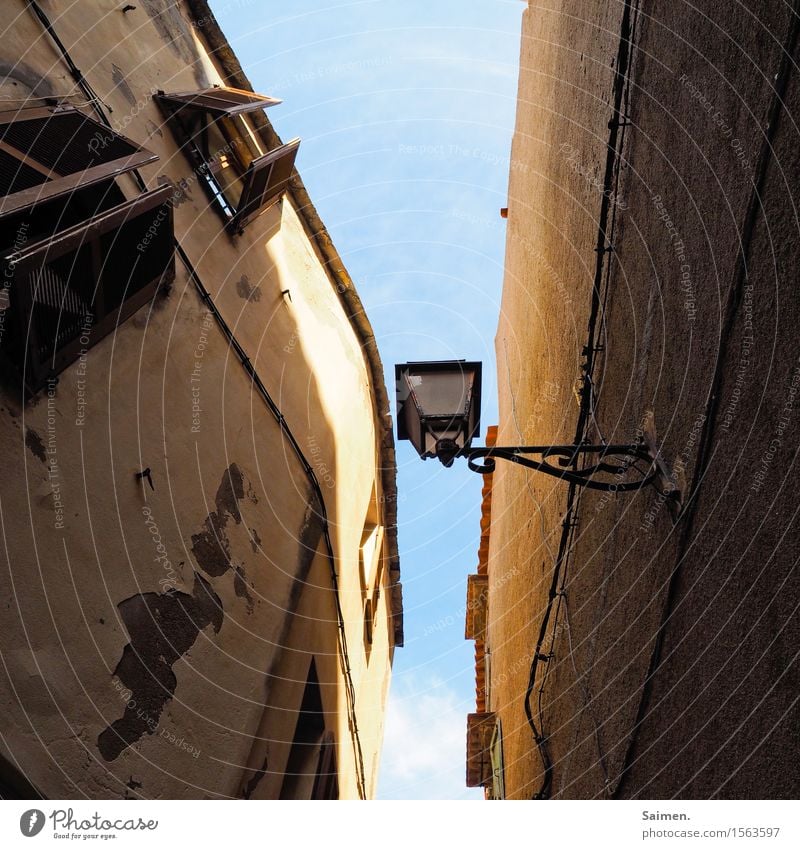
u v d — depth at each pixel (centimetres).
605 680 479
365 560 914
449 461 419
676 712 361
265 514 605
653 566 402
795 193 273
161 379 516
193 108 673
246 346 661
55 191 402
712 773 321
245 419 618
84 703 376
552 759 625
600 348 545
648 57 461
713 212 350
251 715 510
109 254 447
